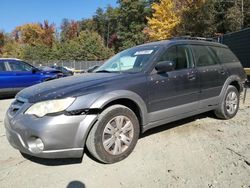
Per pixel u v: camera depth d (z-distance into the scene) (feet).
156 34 129.29
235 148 14.65
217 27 111.86
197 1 107.04
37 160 13.85
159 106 15.06
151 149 14.75
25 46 218.18
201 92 17.43
